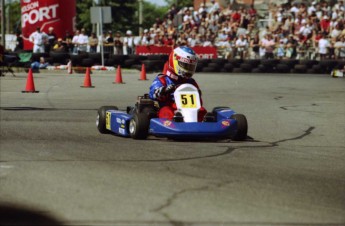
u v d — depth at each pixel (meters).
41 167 17.00
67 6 75.56
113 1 143.00
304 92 44.91
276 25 77.44
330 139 24.52
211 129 21.83
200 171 16.86
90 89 45.62
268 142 23.17
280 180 16.06
